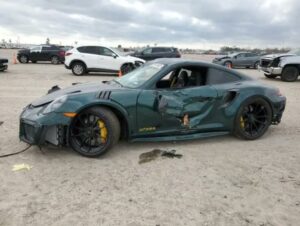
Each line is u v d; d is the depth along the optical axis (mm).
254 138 5578
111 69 17531
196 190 3693
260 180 4004
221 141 5516
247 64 27875
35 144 4441
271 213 3256
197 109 5086
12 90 10781
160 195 3557
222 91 5254
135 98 4695
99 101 4480
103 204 3340
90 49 17375
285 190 3754
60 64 27906
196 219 3105
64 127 4426
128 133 4754
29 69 20625
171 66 5102
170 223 3027
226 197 3551
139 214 3166
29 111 4617
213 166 4406
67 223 2990
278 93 5746
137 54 25734
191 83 5262
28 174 4020
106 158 4598
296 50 17359
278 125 6719
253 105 5531
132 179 3941
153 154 4781
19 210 3193
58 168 4219
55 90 5324
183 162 4520
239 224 3047
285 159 4734
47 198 3441
